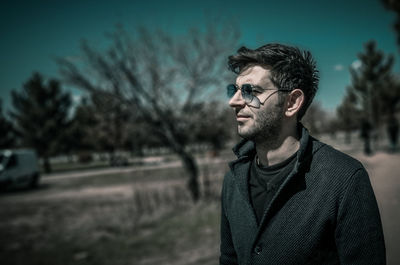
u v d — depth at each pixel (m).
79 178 19.75
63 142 26.81
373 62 19.47
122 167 22.89
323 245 0.87
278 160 1.03
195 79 7.57
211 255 4.42
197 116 7.66
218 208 6.97
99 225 6.96
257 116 1.01
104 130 7.99
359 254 0.82
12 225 7.91
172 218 6.66
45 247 5.72
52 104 26.52
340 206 0.85
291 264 0.88
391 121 18.72
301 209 0.89
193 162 8.21
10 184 14.95
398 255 3.18
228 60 1.08
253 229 0.99
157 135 8.07
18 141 29.84
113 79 7.27
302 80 1.01
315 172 0.91
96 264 4.54
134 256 4.69
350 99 20.39
